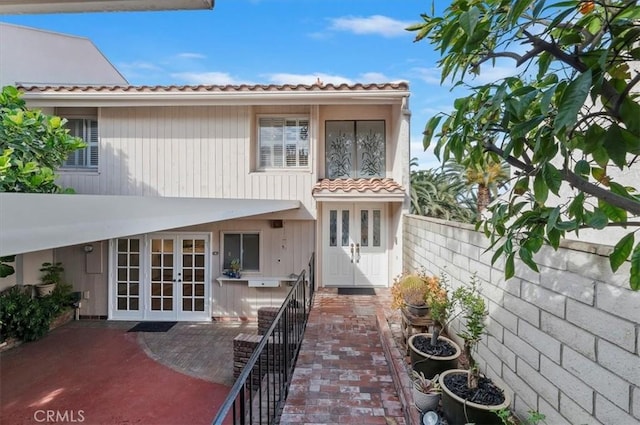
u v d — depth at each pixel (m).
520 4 1.03
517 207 1.56
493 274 3.31
